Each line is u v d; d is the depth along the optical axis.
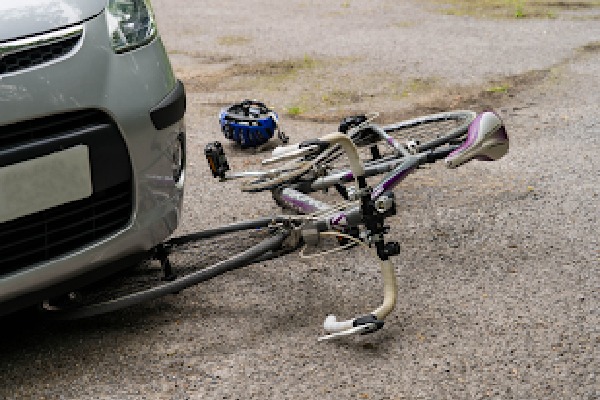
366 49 7.72
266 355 2.83
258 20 9.46
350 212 2.95
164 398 2.61
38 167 2.56
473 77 6.51
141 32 2.99
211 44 8.32
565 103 5.67
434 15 9.17
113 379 2.73
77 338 3.02
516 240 3.62
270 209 4.16
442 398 2.52
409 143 3.30
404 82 6.51
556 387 2.54
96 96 2.69
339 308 3.12
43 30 2.61
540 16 8.74
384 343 2.85
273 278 3.39
